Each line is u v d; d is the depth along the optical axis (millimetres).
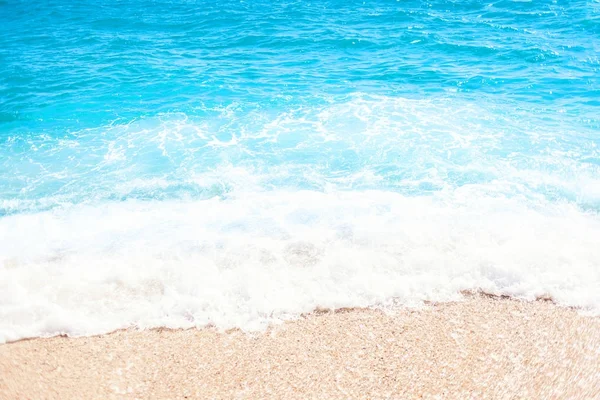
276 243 8242
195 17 22547
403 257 7805
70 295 7145
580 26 19656
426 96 14320
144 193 9922
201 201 9617
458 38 19062
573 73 15562
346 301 7012
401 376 5793
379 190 9883
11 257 7953
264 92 14867
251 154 11367
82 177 10531
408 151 11312
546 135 11812
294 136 12164
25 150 11703
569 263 7555
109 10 23688
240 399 5547
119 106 14062
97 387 5719
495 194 9578
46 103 14266
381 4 23766
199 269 7621
